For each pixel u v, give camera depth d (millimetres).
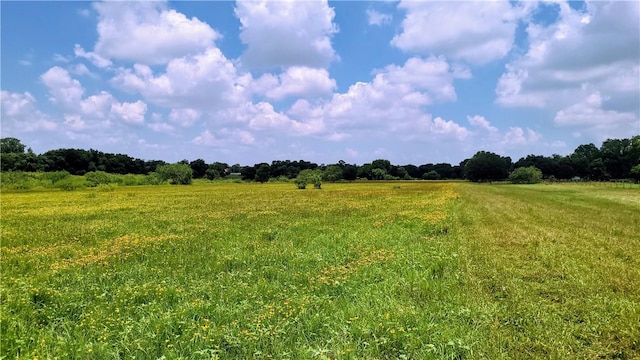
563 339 6625
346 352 6141
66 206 37688
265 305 8188
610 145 136250
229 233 18422
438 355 6156
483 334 6824
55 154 135250
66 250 14883
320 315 7660
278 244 15211
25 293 8930
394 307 8000
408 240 15766
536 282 9898
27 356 5844
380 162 173750
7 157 121000
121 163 160500
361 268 11273
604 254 13109
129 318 7535
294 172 175250
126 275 11070
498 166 142750
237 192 67750
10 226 22859
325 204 35812
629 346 6473
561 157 157875
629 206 33469
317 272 11062
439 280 10062
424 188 75188
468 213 25859
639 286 9273
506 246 14461
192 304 8188
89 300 9008
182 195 58281
